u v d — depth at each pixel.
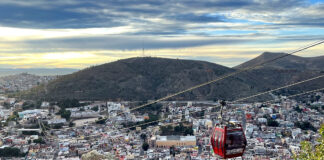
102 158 85.81
